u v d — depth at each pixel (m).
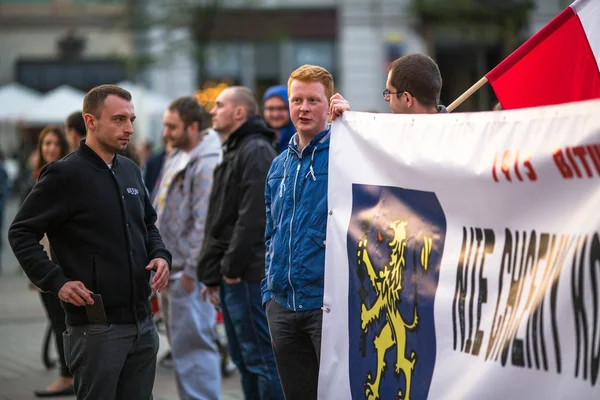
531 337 5.19
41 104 38.03
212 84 44.97
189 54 46.75
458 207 5.88
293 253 7.44
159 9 49.09
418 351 6.21
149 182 15.75
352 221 7.04
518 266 5.36
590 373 4.83
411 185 6.35
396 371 6.46
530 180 5.26
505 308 5.43
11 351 14.79
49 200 7.22
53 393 11.85
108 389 7.25
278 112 11.68
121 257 7.34
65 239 7.32
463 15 43.00
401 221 6.46
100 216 7.30
